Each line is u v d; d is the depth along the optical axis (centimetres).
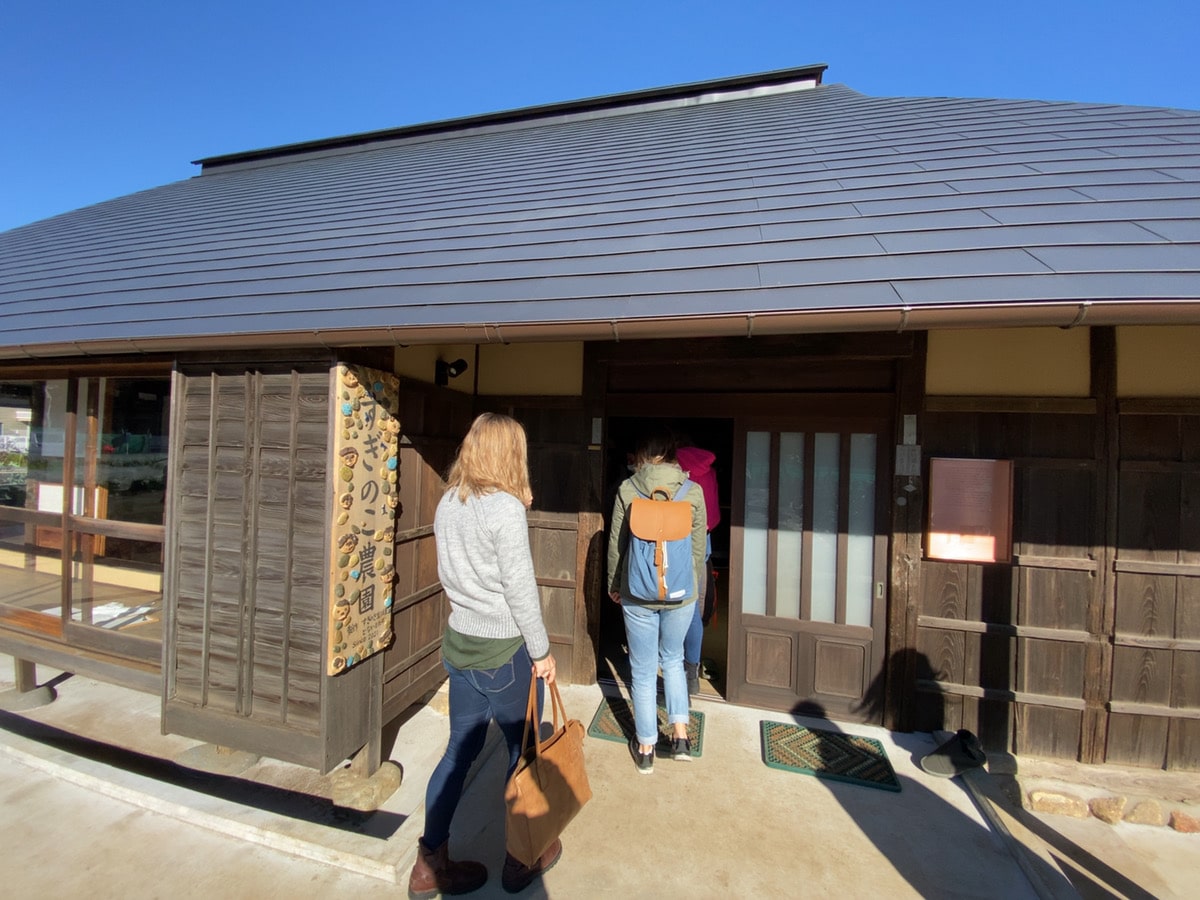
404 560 309
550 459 375
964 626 302
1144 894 212
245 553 270
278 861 223
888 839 232
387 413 282
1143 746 283
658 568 260
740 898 201
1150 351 283
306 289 292
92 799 261
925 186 286
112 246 478
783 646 339
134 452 320
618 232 294
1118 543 286
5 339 311
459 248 311
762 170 360
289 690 261
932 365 307
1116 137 335
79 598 340
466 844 229
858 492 329
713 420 615
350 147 793
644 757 272
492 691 194
